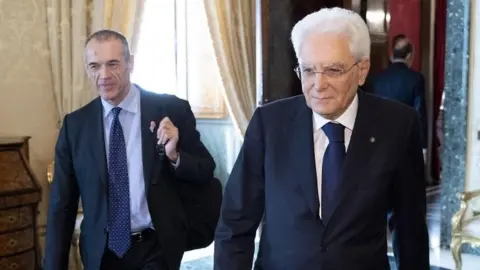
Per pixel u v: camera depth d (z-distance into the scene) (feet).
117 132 6.25
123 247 6.13
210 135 18.01
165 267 6.24
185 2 17.10
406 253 4.58
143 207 6.18
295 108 4.46
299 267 4.12
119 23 12.51
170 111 6.43
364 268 4.12
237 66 15.99
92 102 6.47
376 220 4.22
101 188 6.11
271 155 4.36
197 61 17.35
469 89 13.12
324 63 3.84
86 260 6.21
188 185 6.49
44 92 11.60
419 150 4.42
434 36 20.98
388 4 17.90
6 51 11.00
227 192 4.60
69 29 11.53
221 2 15.66
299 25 4.05
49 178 11.00
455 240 10.75
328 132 4.24
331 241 4.08
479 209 12.73
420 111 16.08
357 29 3.91
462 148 13.25
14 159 9.70
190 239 6.56
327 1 13.43
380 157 4.18
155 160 6.17
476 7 12.88
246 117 16.11
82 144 6.22
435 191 19.89
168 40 16.89
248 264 4.56
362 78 4.11
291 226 4.19
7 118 11.09
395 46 16.30
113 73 6.02
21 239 9.65
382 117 4.31
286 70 12.62
